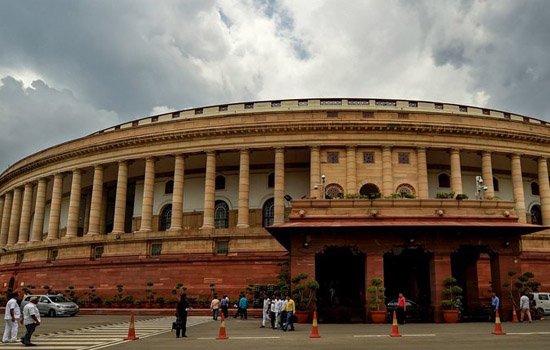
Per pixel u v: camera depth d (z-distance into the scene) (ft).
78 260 160.86
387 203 91.15
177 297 137.49
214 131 154.81
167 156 162.50
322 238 87.61
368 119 150.51
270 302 88.94
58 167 184.03
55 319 111.55
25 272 174.19
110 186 198.80
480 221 89.25
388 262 109.19
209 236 146.61
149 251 152.15
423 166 149.48
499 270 88.12
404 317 84.58
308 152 157.79
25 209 197.57
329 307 94.79
